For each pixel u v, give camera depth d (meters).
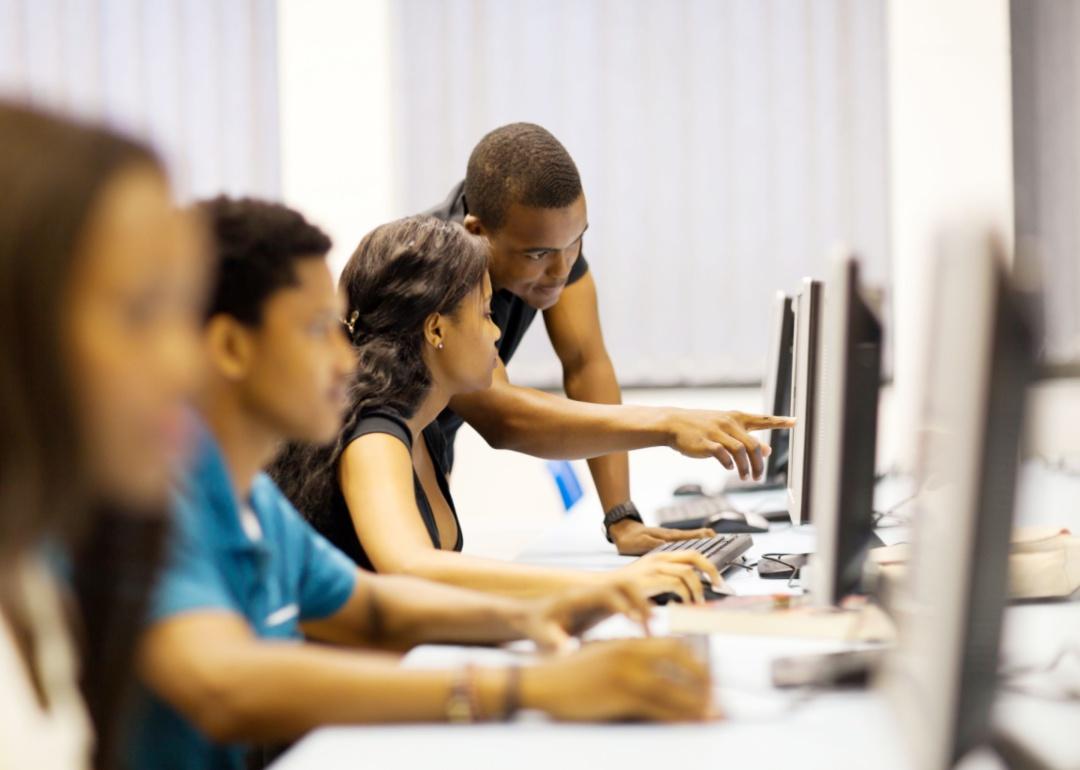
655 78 4.64
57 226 0.64
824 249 4.63
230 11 4.73
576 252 2.37
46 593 0.86
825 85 4.61
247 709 0.98
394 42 4.72
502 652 1.34
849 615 1.29
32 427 0.65
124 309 0.67
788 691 1.14
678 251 4.66
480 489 4.75
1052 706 1.07
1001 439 0.79
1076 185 4.52
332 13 4.71
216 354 1.11
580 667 1.04
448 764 0.94
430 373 1.84
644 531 2.28
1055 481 2.98
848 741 0.99
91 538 0.87
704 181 4.65
